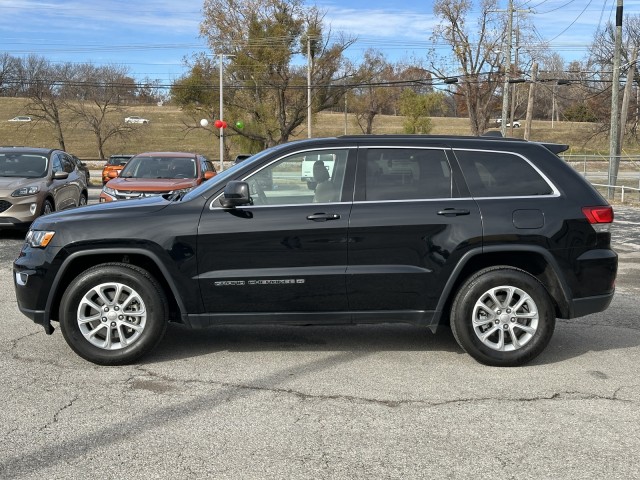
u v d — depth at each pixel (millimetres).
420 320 5387
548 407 4523
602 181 37344
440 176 5441
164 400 4617
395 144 5500
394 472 3576
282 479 3496
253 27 51281
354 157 5449
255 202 5367
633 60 35531
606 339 6234
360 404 4562
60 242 5266
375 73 56625
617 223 17516
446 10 55406
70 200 14133
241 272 5262
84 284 5254
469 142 5551
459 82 56938
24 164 13023
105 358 5312
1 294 8000
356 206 5312
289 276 5258
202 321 5344
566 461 3717
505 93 40250
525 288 5316
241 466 3637
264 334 6340
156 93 67188
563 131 80750
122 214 5332
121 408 4465
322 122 91000
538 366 5422
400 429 4145
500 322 5355
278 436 4031
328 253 5262
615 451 3846
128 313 5328
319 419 4297
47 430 4102
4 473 3537
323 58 51531
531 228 5320
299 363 5461
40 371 5215
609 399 4684
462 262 5297
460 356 5688
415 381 5039
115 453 3787
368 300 5328
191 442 3938
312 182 5410
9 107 94750
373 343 6062
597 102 46375
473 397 4707
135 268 5309
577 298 5422
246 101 52562
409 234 5277
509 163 5512
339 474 3549
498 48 55188
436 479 3504
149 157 13695
